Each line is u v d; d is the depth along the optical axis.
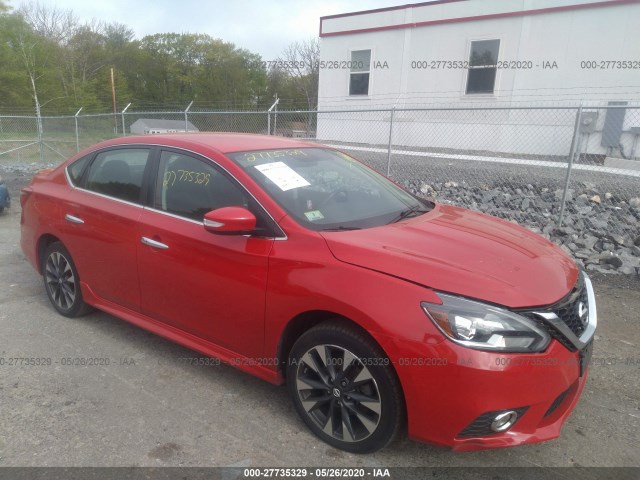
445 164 12.39
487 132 14.60
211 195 3.21
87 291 4.07
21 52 43.81
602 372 3.54
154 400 3.16
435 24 15.05
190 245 3.18
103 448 2.71
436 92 15.45
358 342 2.51
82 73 55.78
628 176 10.35
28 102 42.66
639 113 12.22
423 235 2.93
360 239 2.76
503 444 2.33
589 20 12.65
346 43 17.06
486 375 2.23
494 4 13.95
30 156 17.78
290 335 2.87
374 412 2.53
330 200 3.23
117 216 3.66
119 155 3.89
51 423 2.92
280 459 2.64
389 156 9.02
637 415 3.07
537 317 2.36
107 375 3.46
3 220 8.41
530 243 3.08
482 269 2.53
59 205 4.16
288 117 15.51
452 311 2.30
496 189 9.71
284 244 2.83
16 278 5.42
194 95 57.66
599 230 7.27
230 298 3.00
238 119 16.75
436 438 2.39
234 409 3.08
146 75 60.62
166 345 3.92
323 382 2.71
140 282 3.56
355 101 17.14
